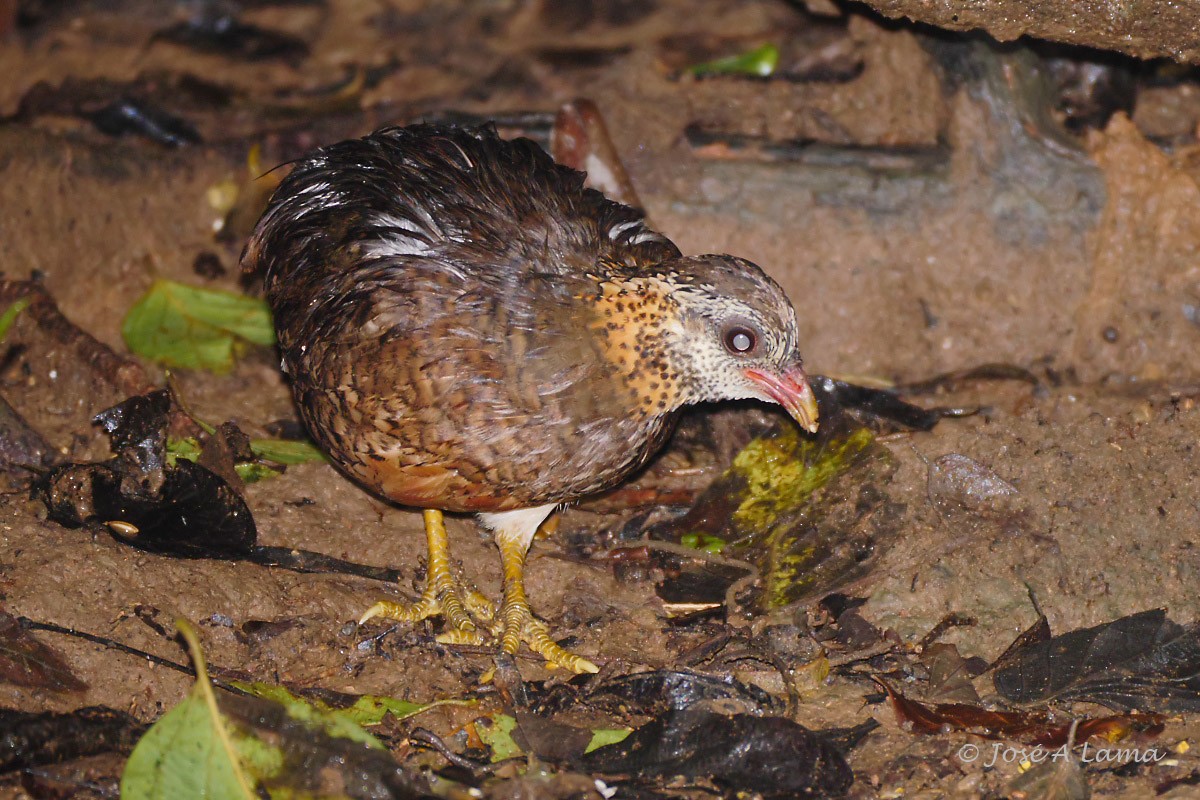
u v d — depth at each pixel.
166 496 9.45
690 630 9.38
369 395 8.75
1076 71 12.95
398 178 9.78
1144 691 8.48
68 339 11.52
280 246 10.09
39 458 10.48
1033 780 7.66
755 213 12.74
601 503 10.80
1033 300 12.41
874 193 12.66
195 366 11.96
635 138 13.09
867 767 7.94
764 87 13.69
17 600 8.51
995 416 10.96
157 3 15.14
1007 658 8.84
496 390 8.60
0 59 13.73
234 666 8.71
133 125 13.38
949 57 12.63
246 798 7.07
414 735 8.06
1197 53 10.12
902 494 10.16
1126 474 10.08
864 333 12.66
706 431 11.06
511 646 9.14
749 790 7.70
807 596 9.57
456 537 10.41
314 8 15.81
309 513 10.30
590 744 8.07
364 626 9.30
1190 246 12.01
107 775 7.46
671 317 8.78
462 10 16.09
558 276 8.80
